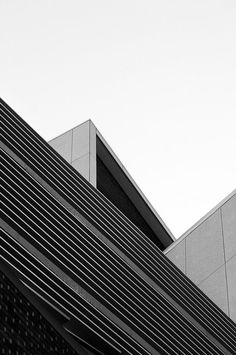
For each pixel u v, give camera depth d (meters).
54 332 7.30
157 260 14.27
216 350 13.16
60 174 12.45
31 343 6.70
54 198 11.17
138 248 13.70
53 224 10.44
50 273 9.26
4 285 6.77
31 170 11.38
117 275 11.34
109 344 9.41
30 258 9.05
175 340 11.65
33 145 12.20
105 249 11.79
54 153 12.78
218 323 14.47
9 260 8.54
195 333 12.73
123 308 10.60
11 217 9.38
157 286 13.13
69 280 9.69
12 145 11.24
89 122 20.92
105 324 9.81
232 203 18.86
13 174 10.33
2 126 11.59
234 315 16.39
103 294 10.34
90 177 18.67
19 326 6.64
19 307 6.82
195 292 14.80
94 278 10.45
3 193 9.69
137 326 10.71
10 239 8.90
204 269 17.98
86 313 9.45
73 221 11.34
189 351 12.03
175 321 12.28
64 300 9.05
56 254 9.80
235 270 17.23
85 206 12.38
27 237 9.32
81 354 7.65
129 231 13.79
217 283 17.38
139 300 11.49
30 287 8.62
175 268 14.80
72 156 19.80
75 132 20.77
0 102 12.09
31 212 10.03
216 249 18.20
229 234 18.19
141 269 13.02
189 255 18.69
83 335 9.23
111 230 12.85
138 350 10.26
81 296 9.70
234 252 17.67
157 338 11.00
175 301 13.36
